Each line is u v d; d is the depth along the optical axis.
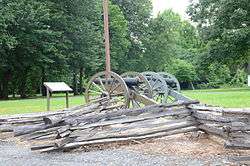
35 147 7.73
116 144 8.12
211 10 37.47
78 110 9.65
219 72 59.75
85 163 6.64
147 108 8.47
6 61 34.66
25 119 10.11
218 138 8.05
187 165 6.17
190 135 8.61
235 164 6.06
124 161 6.65
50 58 36.84
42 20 34.84
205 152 7.05
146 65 56.00
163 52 56.81
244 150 6.98
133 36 55.69
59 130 7.68
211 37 36.47
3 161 7.02
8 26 33.28
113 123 8.24
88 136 7.98
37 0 36.09
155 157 6.86
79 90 42.62
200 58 37.31
